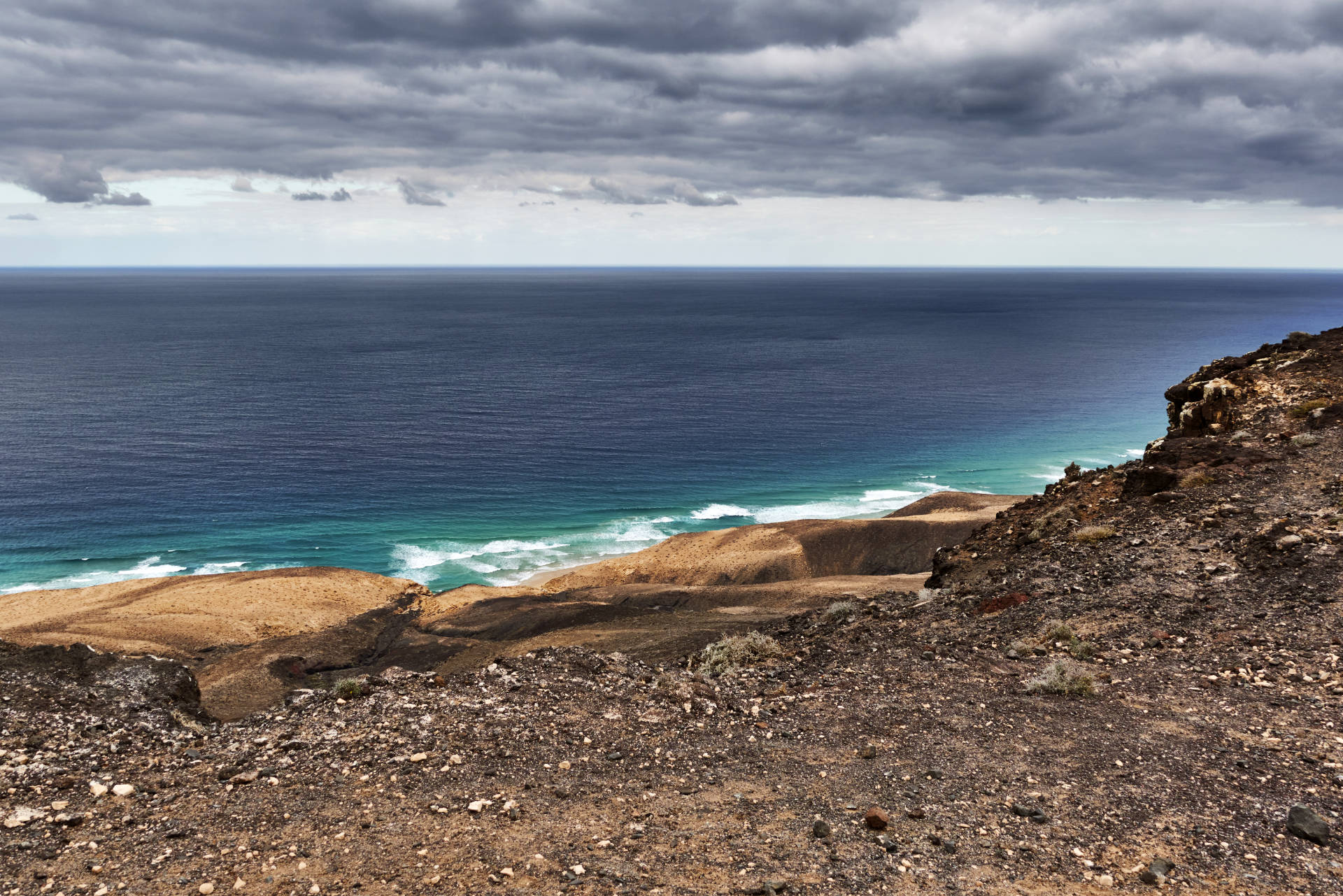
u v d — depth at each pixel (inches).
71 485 3833.7
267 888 257.0
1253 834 284.0
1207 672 451.8
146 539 3191.4
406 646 1761.8
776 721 423.5
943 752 368.8
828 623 752.3
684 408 6092.5
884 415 5925.2
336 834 293.7
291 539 3228.3
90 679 483.5
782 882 260.2
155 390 6422.2
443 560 3014.3
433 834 295.0
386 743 383.2
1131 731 382.0
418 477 4160.9
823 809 317.7
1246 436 890.7
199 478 4025.6
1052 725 395.9
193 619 1914.4
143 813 311.6
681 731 408.2
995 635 569.0
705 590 2059.5
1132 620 549.6
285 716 431.2
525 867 271.6
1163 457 867.4
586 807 320.2
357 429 5206.7
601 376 7642.7
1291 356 1113.4
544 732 398.9
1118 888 255.0
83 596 2228.1
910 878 264.2
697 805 323.0
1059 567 695.1
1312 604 510.6
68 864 270.8
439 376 7470.5
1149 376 7854.3
